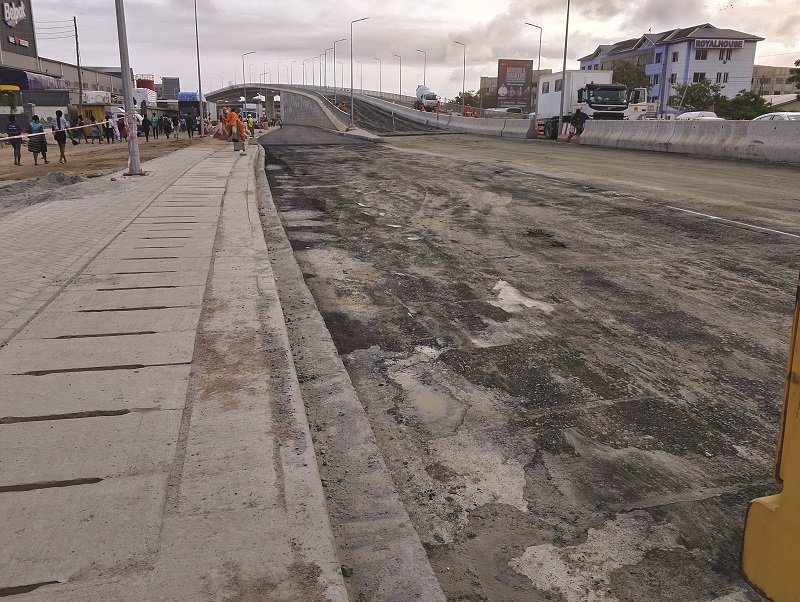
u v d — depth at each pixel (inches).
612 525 107.3
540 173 660.1
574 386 160.4
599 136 1237.1
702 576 95.5
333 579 84.0
